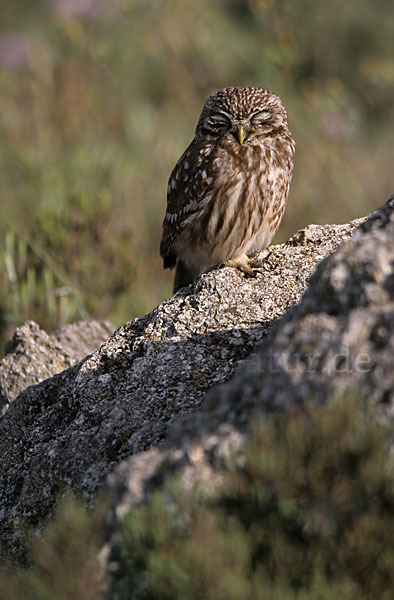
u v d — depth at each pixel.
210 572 3.33
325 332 4.05
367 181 20.42
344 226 7.55
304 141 20.67
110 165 19.33
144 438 5.36
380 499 3.44
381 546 3.37
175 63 24.56
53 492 5.53
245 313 6.42
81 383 6.09
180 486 3.72
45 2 33.62
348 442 3.47
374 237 4.39
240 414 4.12
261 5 25.31
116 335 6.47
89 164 19.22
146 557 3.51
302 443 3.48
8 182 18.28
